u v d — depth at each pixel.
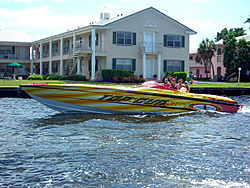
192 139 10.29
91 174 7.25
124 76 31.62
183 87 16.17
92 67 32.47
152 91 14.56
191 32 37.06
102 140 9.99
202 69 57.59
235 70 42.75
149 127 12.09
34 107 17.69
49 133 10.88
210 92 29.31
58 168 7.56
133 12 35.50
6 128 11.68
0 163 7.83
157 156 8.48
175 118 14.15
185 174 7.30
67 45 41.69
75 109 14.44
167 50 35.97
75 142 9.73
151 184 6.78
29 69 51.09
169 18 35.66
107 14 42.03
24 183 6.77
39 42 47.69
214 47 49.69
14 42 49.75
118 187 6.63
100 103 14.17
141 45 34.44
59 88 13.86
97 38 35.19
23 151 8.77
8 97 24.31
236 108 16.06
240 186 6.75
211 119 14.08
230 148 9.26
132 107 14.51
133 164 7.87
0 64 50.62
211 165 7.86
